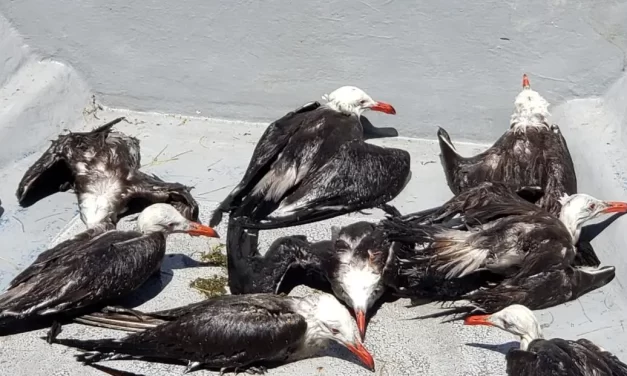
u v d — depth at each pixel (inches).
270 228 115.3
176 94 129.1
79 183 117.4
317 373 104.1
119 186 117.0
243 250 110.8
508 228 108.7
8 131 123.2
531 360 99.8
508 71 124.2
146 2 126.0
